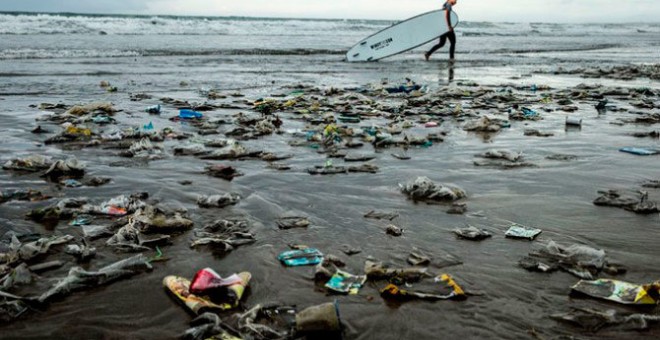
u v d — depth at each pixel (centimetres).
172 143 863
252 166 727
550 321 336
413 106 1328
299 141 890
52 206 530
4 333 319
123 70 2038
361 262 425
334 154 797
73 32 4072
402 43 2827
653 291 358
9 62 2131
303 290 376
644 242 469
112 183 636
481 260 428
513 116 1148
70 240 458
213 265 417
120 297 363
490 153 793
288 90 1630
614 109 1281
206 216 527
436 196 591
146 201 571
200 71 2117
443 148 850
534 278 396
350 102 1351
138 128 945
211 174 679
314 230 493
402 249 451
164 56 2702
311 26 6006
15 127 965
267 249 448
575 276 398
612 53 3784
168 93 1513
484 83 1898
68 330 324
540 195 605
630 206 559
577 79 2058
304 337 315
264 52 3098
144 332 323
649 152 812
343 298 364
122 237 460
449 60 2977
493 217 532
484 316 342
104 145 840
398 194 607
